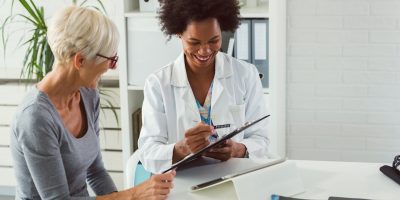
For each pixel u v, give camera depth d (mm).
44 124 1864
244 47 3379
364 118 3643
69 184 2037
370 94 3602
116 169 3801
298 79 3641
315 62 3602
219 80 2463
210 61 2320
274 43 3324
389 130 3635
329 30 3541
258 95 2561
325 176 2098
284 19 3498
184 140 2221
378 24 3490
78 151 2023
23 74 3814
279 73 3465
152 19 3377
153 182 1892
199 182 2014
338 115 3662
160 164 2232
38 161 1869
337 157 3725
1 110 3814
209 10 2188
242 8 3482
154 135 2408
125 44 3438
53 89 1949
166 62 3416
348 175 2104
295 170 2018
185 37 2258
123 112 3543
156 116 2418
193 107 2432
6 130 3846
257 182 1937
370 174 2107
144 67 3451
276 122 3443
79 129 2092
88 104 2139
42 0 3855
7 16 3906
